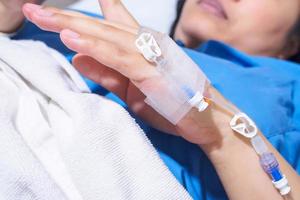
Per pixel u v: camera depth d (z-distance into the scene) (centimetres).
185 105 57
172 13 135
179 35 123
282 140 79
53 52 73
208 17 117
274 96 85
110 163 52
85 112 54
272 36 120
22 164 49
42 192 49
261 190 61
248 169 62
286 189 61
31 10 60
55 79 60
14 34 80
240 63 107
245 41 119
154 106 58
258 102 80
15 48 65
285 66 107
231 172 62
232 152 63
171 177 54
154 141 70
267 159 61
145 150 54
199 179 69
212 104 62
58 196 49
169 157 69
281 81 94
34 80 59
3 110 54
